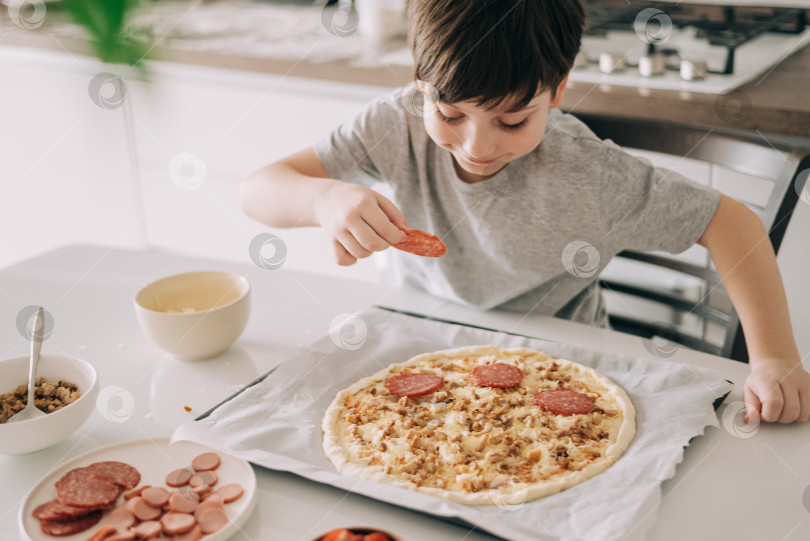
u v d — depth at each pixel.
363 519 0.66
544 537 0.62
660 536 0.63
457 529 0.65
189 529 0.62
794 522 0.65
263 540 0.63
